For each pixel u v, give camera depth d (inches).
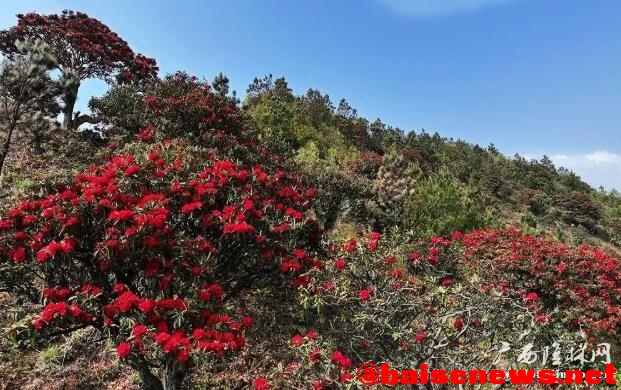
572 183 2001.7
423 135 1923.0
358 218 515.2
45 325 154.2
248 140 451.8
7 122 398.6
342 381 164.2
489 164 1841.8
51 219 174.4
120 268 181.2
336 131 1063.6
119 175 198.7
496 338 187.0
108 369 224.7
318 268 213.9
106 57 617.9
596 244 1262.3
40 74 378.0
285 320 267.4
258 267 227.5
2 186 365.1
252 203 212.8
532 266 329.4
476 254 378.0
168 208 201.5
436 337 180.5
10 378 211.5
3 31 573.6
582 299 312.8
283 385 219.9
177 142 290.4
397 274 208.1
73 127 531.5
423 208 524.7
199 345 153.5
